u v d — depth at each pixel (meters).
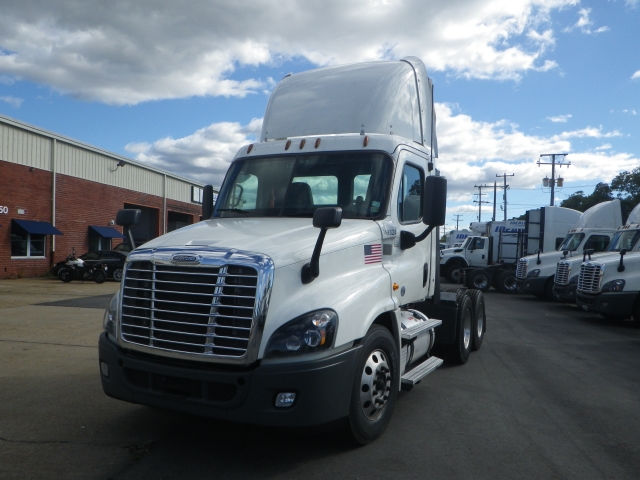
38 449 4.37
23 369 7.01
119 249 26.47
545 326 12.51
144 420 5.09
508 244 24.36
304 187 5.46
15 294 16.89
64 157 26.11
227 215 5.62
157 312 4.13
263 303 3.83
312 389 3.81
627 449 4.61
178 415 5.23
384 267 5.10
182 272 4.03
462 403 5.89
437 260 6.93
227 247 4.08
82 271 22.42
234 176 5.84
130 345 4.24
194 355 3.93
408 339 5.41
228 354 3.86
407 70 6.60
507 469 4.13
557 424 5.24
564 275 16.27
